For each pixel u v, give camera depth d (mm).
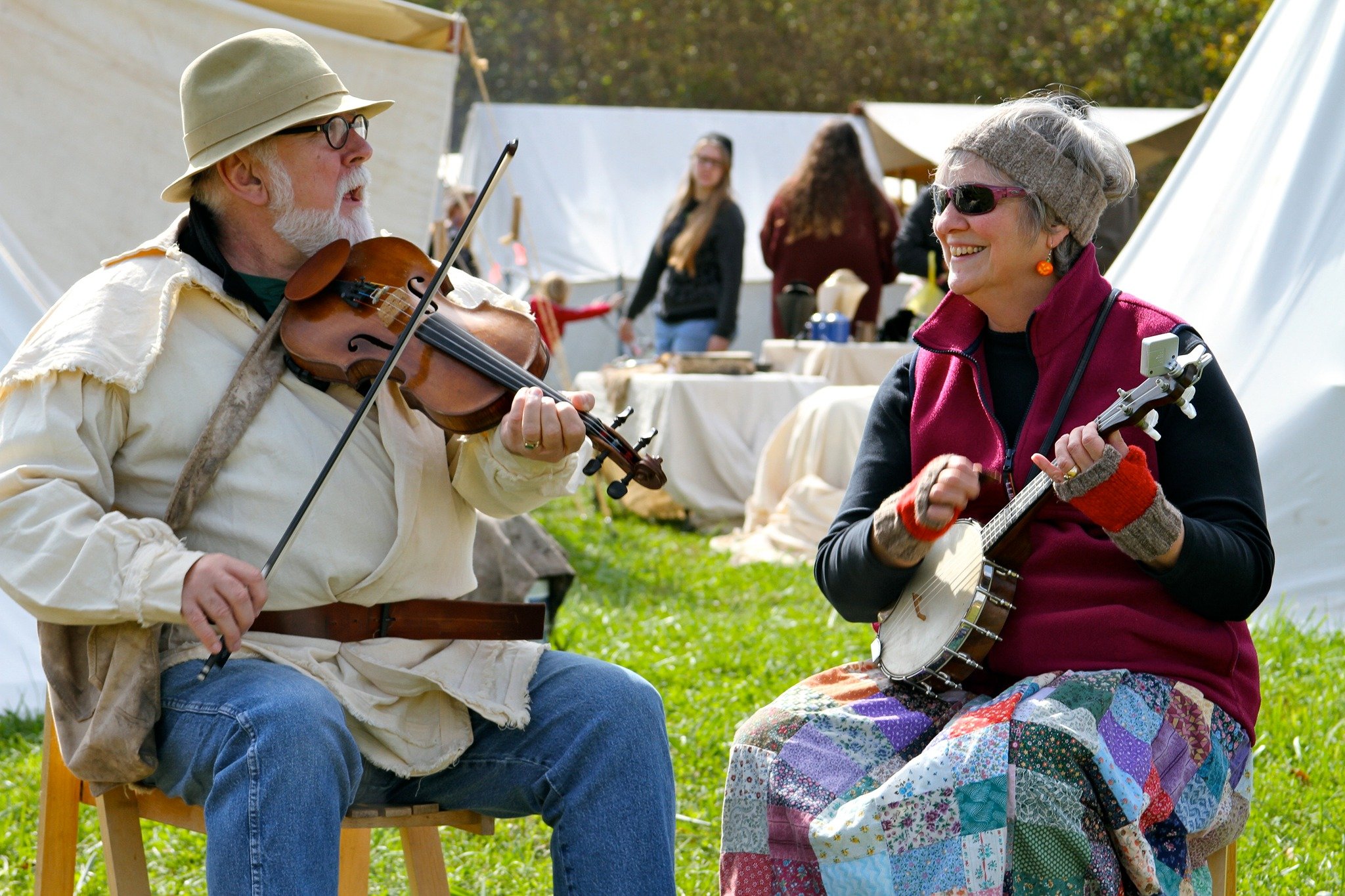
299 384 2391
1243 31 23859
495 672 2432
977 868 2053
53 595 2160
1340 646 4719
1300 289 5215
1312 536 5082
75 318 2293
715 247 8328
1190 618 2275
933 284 8602
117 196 5836
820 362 8312
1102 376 2346
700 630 5348
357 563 2338
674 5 27078
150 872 3299
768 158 14922
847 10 27000
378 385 2287
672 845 2350
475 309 2561
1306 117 5340
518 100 26766
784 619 5566
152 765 2207
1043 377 2383
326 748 2135
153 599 2135
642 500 8164
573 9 26953
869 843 2119
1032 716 2111
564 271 13750
